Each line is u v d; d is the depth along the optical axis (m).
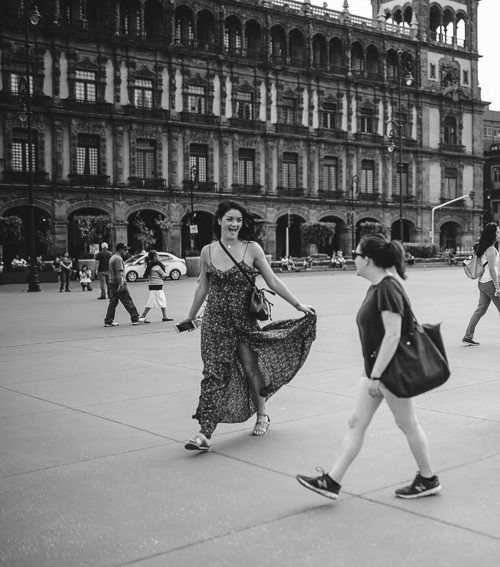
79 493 5.75
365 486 5.75
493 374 10.65
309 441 7.13
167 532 4.93
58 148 56.00
